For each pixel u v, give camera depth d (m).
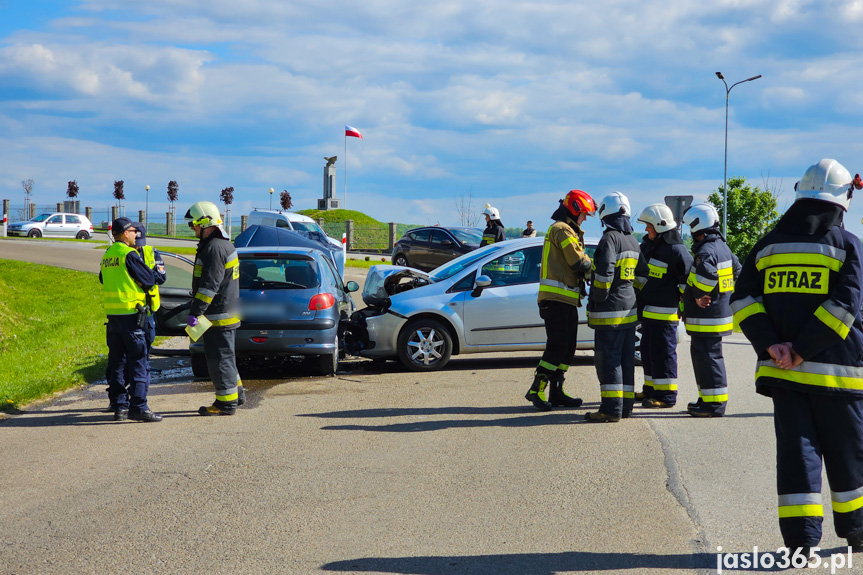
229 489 5.26
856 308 3.74
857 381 3.85
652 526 4.54
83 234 45.53
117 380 7.35
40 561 4.07
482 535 4.42
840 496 3.94
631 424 7.12
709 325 7.32
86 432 6.90
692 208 7.49
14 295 17.61
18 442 6.56
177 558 4.10
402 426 7.06
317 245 16.98
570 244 7.29
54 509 4.87
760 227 35.62
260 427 7.05
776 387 3.95
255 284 9.27
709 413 7.39
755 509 4.82
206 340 7.48
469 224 42.25
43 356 11.00
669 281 7.75
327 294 9.37
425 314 9.95
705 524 4.57
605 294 7.04
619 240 7.10
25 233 43.56
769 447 6.28
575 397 8.38
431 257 23.28
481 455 6.09
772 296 3.98
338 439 6.59
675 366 7.87
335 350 9.68
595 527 4.54
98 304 16.84
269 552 4.18
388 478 5.50
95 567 3.99
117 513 4.80
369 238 44.22
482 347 9.98
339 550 4.20
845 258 3.86
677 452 6.14
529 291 10.05
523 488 5.27
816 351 3.79
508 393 8.58
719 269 7.28
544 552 4.17
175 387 9.15
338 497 5.09
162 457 6.06
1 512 4.82
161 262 7.84
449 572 3.91
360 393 8.62
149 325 7.36
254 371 10.17
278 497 5.09
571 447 6.31
